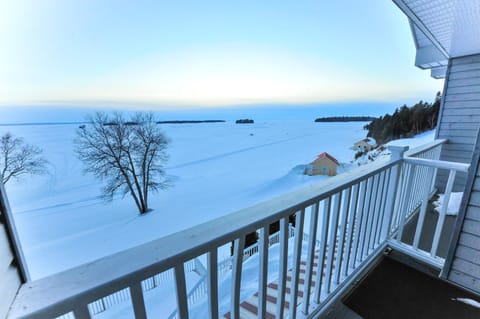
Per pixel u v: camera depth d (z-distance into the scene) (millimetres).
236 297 739
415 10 1916
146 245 544
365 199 1438
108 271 463
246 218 710
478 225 1367
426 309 1310
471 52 3064
